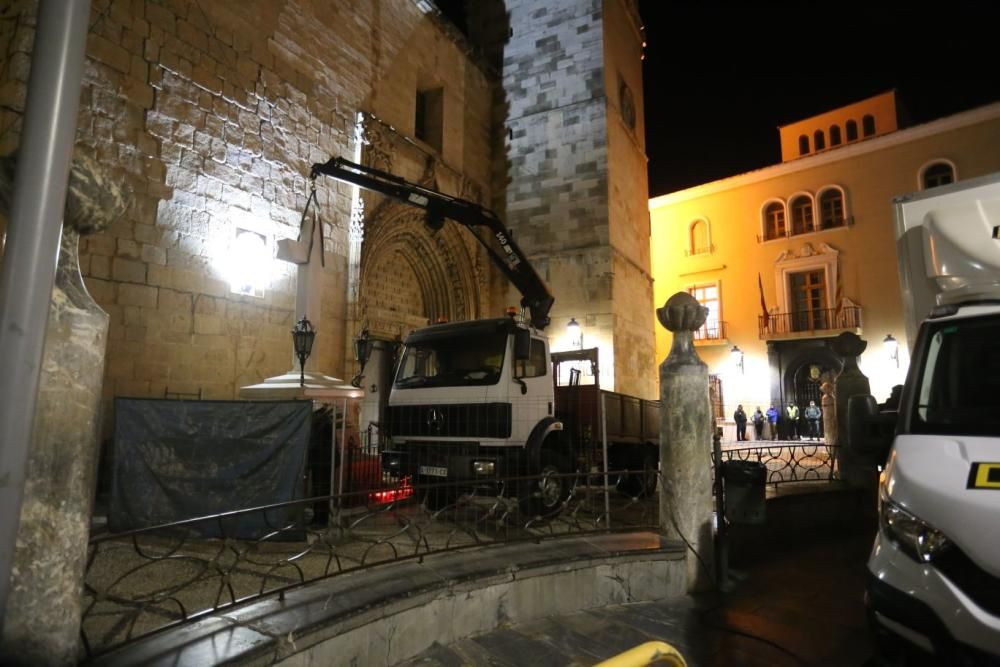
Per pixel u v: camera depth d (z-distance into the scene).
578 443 8.92
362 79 13.98
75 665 2.67
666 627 4.95
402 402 7.88
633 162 19.61
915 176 21.94
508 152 18.77
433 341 8.02
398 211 14.42
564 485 7.75
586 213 17.27
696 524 5.94
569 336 16.70
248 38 11.17
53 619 2.58
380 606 3.86
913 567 3.08
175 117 9.76
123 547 5.22
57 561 2.62
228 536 5.21
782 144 27.84
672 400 6.14
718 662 4.31
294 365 8.39
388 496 7.50
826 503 8.82
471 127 18.11
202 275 9.98
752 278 25.22
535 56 18.81
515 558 5.12
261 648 3.12
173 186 9.64
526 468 7.14
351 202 13.25
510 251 11.76
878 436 4.52
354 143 13.53
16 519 2.13
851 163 23.36
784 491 8.72
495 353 7.37
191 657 2.99
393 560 4.74
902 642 3.08
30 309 2.16
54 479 2.64
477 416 7.15
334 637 3.55
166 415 5.43
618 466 9.75
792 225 24.55
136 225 9.10
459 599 4.47
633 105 20.25
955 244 4.93
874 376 22.17
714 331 25.62
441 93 16.97
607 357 16.38
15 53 7.76
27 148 2.21
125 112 9.05
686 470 6.00
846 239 23.20
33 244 2.18
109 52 8.91
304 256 8.52
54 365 2.67
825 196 24.06
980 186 4.97
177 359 9.50
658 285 27.42
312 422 5.86
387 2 14.95
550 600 5.07
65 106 2.28
